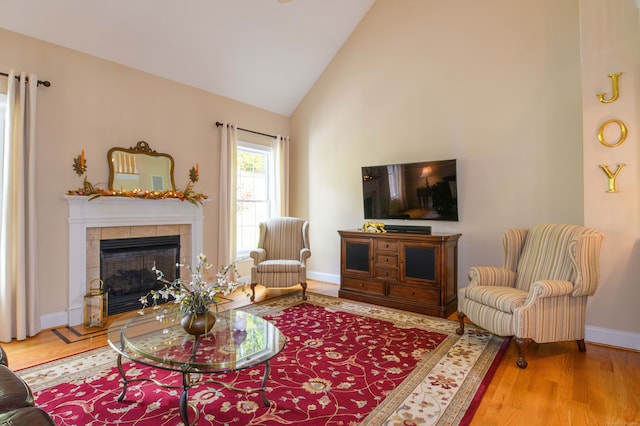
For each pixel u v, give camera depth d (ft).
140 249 13.28
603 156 9.64
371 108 16.47
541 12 12.16
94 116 12.16
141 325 7.70
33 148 10.42
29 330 10.32
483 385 7.38
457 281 13.78
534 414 6.38
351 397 6.91
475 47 13.52
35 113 10.50
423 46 14.83
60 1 10.45
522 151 12.49
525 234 11.05
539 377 7.81
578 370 8.14
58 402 6.73
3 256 9.93
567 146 11.65
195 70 14.69
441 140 14.34
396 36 15.62
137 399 6.86
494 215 13.08
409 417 6.24
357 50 16.93
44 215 10.99
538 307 8.49
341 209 17.65
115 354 9.06
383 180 15.47
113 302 12.64
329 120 18.06
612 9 9.53
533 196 12.28
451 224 14.10
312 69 17.81
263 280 14.21
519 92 12.56
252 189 18.29
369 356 8.85
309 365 8.34
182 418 5.56
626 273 9.41
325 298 14.73
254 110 17.93
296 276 14.37
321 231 18.47
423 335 10.35
